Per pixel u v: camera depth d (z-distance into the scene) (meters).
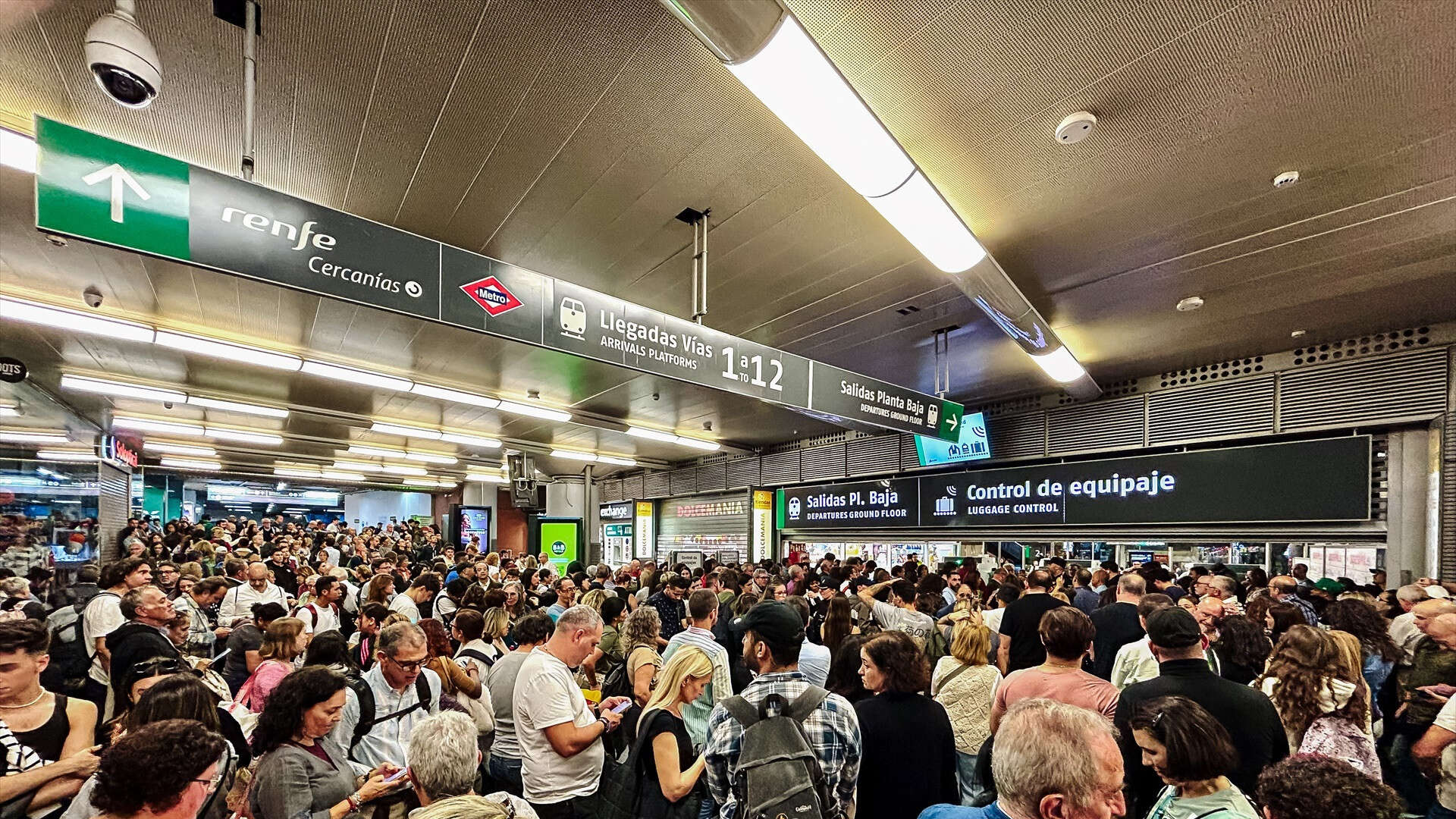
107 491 12.74
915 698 2.33
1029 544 10.56
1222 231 4.73
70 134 2.43
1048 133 3.64
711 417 12.09
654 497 19.11
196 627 5.09
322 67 3.16
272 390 9.68
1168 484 8.86
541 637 3.27
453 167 4.03
